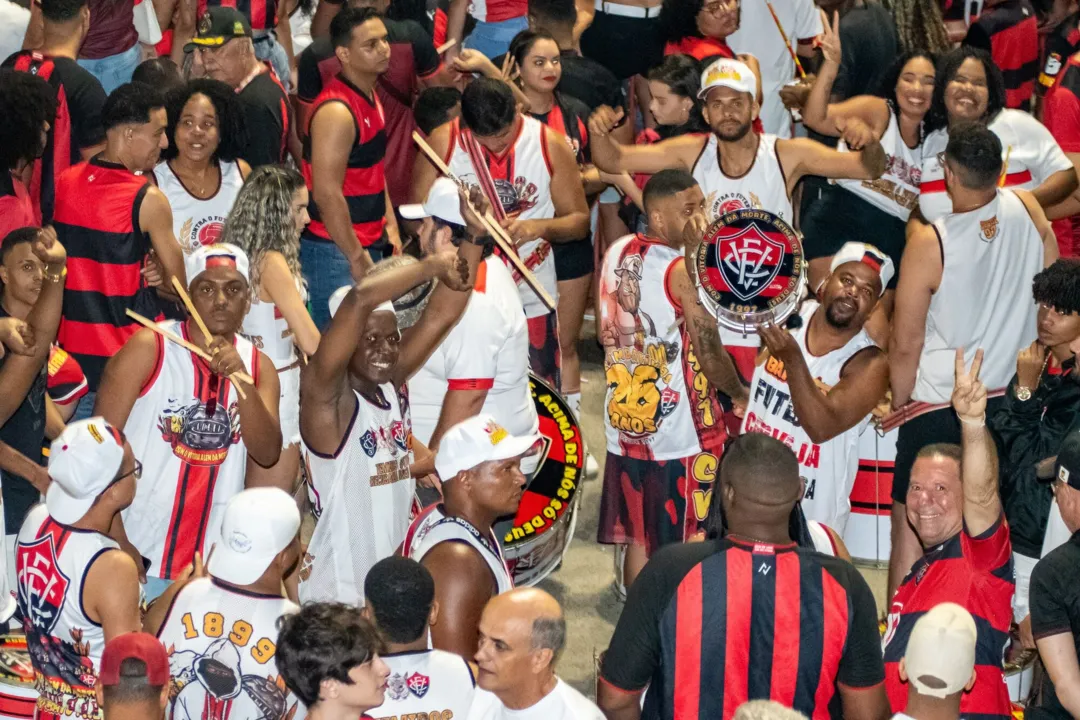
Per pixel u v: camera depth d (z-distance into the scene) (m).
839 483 16.91
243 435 15.05
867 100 21.28
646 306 17.17
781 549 11.65
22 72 18.69
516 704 11.32
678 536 17.77
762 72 25.31
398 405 14.95
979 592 13.84
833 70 20.61
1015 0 28.27
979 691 13.74
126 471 12.57
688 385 17.31
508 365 17.02
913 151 21.42
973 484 13.76
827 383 16.41
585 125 23.25
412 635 11.59
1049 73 28.52
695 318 16.84
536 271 21.39
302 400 14.23
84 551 12.36
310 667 10.62
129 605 12.40
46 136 19.83
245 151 21.27
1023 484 16.33
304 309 16.97
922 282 17.86
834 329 16.22
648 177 22.86
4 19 23.55
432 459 15.98
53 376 17.14
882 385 16.39
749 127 18.81
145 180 18.11
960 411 13.78
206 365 15.03
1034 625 13.28
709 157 19.19
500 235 16.94
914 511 14.28
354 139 21.38
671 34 24.12
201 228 19.41
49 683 12.77
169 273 18.11
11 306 16.31
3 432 15.80
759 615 11.56
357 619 10.88
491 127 20.23
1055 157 20.66
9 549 16.41
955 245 17.67
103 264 17.89
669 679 11.74
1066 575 13.07
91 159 18.16
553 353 22.00
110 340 18.16
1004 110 20.75
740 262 16.23
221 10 21.97
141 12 26.11
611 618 19.42
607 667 11.98
